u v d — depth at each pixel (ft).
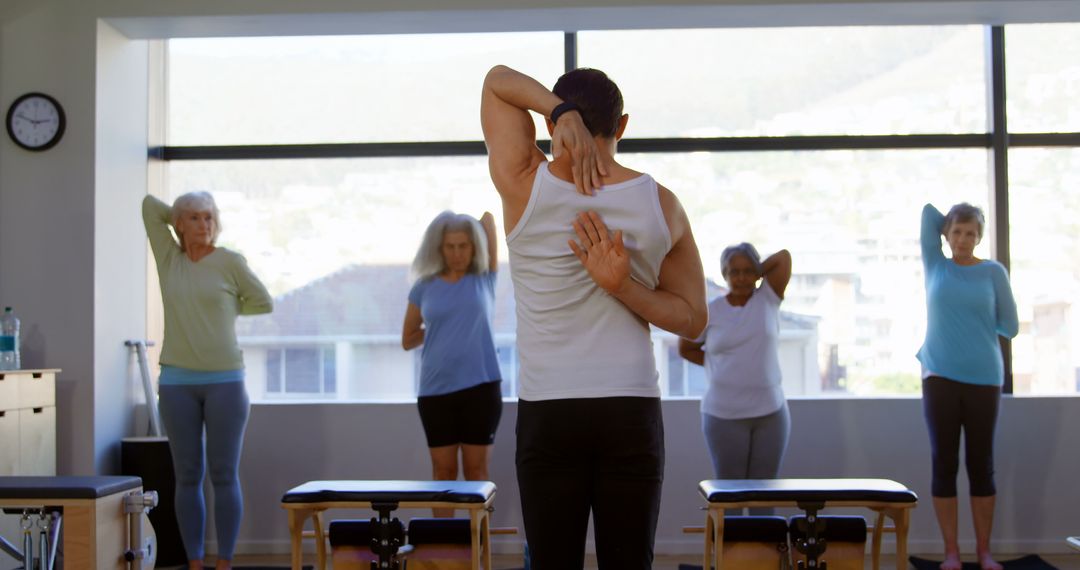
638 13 15.75
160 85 17.35
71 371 15.40
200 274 13.87
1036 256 16.74
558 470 5.67
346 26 16.26
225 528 13.85
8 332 14.94
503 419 16.39
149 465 15.48
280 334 17.25
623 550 5.65
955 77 16.89
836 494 9.97
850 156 16.93
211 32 16.38
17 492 9.07
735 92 17.01
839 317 16.84
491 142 5.89
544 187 5.62
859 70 16.96
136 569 9.56
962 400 14.46
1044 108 16.78
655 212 5.66
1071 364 16.65
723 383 13.37
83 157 15.52
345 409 16.58
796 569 10.16
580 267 5.63
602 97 5.86
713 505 9.97
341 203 17.30
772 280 13.65
